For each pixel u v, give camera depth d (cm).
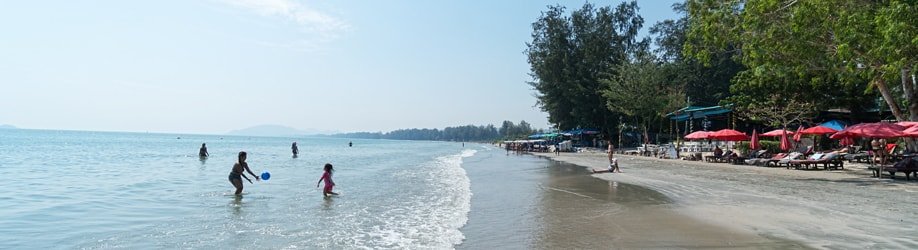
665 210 1080
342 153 5403
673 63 5547
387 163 3291
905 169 1681
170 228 921
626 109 4725
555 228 902
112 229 909
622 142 5853
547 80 5916
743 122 4222
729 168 2441
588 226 916
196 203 1252
